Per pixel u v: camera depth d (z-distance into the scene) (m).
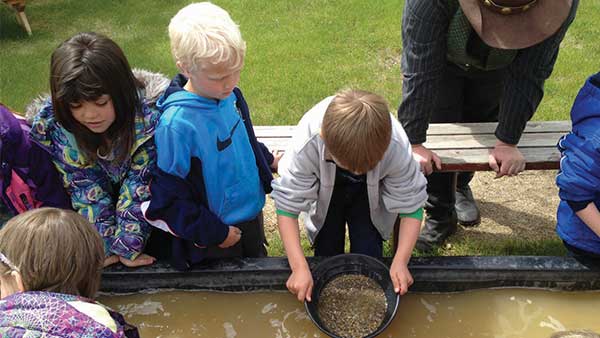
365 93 2.15
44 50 5.59
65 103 2.20
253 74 4.94
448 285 2.58
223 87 2.27
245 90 4.73
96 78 2.15
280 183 2.43
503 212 3.63
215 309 2.59
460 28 2.60
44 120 2.40
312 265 2.55
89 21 6.12
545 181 3.90
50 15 6.30
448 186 3.21
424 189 2.43
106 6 6.46
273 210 3.69
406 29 2.63
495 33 2.49
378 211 2.56
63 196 2.57
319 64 5.06
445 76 3.06
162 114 2.36
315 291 2.47
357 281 2.52
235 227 2.60
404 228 2.46
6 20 6.17
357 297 2.47
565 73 4.79
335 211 2.68
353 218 2.66
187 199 2.43
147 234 2.62
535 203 3.70
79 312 1.64
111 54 2.21
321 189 2.42
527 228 3.50
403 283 2.37
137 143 2.43
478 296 2.59
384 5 5.98
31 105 2.54
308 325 2.51
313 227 2.64
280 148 3.12
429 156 2.81
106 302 2.63
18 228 1.75
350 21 5.72
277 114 4.43
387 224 2.66
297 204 2.42
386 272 2.47
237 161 2.50
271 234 3.49
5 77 5.13
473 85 3.14
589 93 2.36
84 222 1.84
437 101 3.18
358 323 2.39
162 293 2.64
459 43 2.65
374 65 5.03
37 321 1.59
